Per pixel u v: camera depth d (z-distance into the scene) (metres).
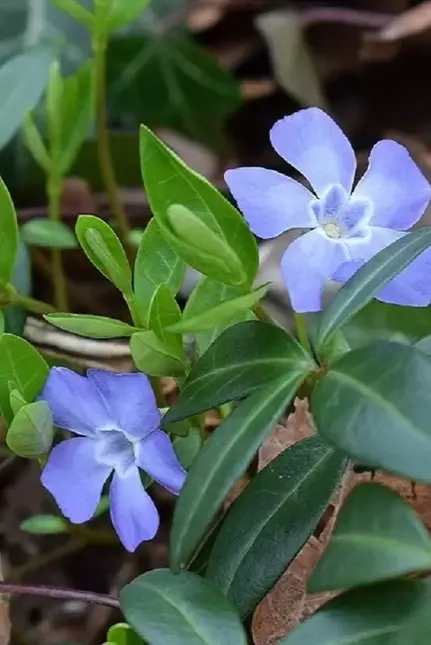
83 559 0.37
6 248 0.32
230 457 0.27
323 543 0.31
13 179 0.42
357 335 0.37
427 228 0.28
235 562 0.28
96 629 0.36
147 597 0.28
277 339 0.28
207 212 0.28
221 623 0.27
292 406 0.34
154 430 0.29
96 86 0.37
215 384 0.28
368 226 0.30
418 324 0.37
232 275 0.28
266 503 0.29
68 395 0.29
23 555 0.38
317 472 0.29
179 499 0.27
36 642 0.36
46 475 0.30
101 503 0.32
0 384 0.30
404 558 0.27
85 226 0.29
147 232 0.30
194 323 0.28
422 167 0.44
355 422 0.27
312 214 0.29
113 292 0.42
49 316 0.29
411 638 0.27
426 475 0.26
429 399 0.26
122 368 0.35
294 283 0.29
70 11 0.35
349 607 0.27
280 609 0.31
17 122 0.35
